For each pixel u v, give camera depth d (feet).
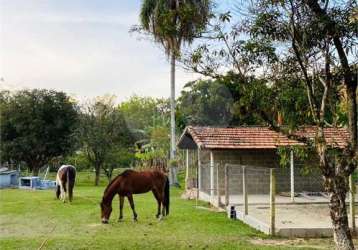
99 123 135.33
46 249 38.65
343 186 32.48
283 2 30.91
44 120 149.28
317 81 35.27
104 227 52.31
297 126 34.63
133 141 156.87
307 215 56.90
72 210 67.41
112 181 55.47
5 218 59.77
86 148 134.00
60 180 79.46
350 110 32.48
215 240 43.52
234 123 109.60
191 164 101.30
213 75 33.17
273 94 33.99
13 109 147.33
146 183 57.06
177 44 33.71
